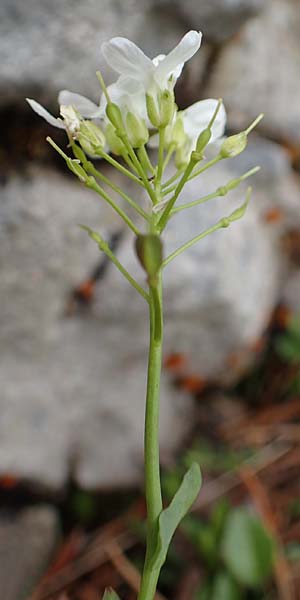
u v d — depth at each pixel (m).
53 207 0.20
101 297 0.21
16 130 0.19
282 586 0.19
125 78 0.11
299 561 0.20
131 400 0.23
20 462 0.22
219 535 0.20
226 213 0.22
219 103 0.10
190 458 0.24
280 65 0.25
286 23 0.25
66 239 0.20
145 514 0.23
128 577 0.20
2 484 0.22
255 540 0.19
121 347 0.23
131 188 0.21
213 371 0.25
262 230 0.25
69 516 0.23
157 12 0.19
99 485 0.23
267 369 0.27
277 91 0.24
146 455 0.11
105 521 0.23
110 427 0.23
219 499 0.22
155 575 0.11
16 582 0.20
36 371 0.22
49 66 0.18
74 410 0.23
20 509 0.22
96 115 0.11
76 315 0.22
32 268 0.20
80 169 0.11
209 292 0.22
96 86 0.19
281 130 0.25
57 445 0.23
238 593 0.19
